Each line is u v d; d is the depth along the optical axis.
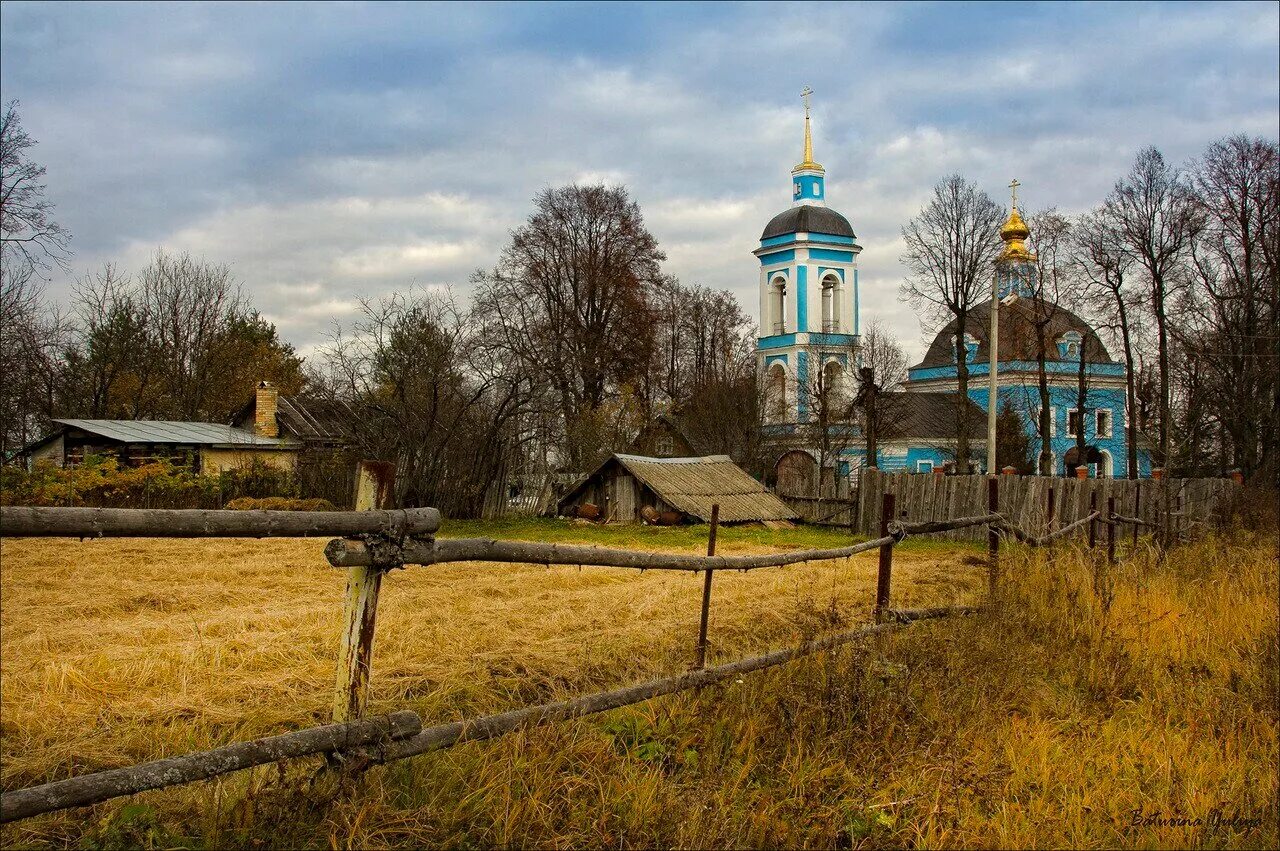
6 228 37.03
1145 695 8.55
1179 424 45.97
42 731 6.14
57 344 52.09
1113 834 5.97
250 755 4.30
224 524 4.15
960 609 10.62
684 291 69.00
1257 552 15.55
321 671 7.76
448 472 31.55
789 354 63.69
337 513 4.61
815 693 7.14
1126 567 12.66
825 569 17.38
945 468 56.66
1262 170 42.81
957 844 5.64
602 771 5.72
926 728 7.02
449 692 7.23
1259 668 9.33
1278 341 42.03
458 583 13.84
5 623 9.98
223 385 64.25
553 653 8.73
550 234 54.69
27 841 4.57
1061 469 60.88
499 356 36.31
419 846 4.75
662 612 11.46
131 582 13.16
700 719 6.70
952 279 49.66
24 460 38.94
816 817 5.68
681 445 51.94
